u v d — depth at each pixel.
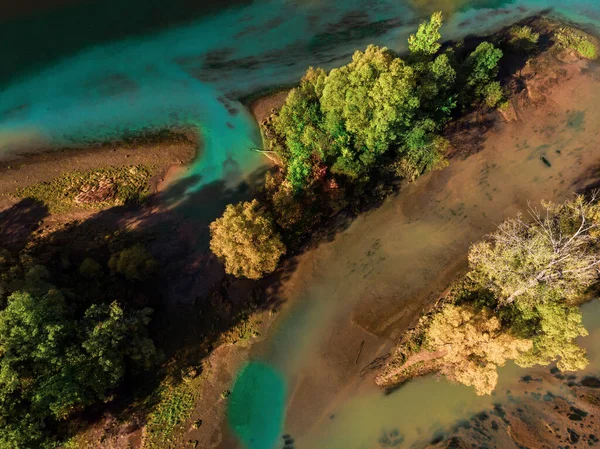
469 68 63.56
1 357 36.84
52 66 73.06
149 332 49.72
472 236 56.47
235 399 47.03
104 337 40.34
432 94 55.44
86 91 70.50
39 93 70.19
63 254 53.38
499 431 44.56
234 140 65.19
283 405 47.03
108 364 39.62
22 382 37.16
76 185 60.41
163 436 44.38
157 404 45.94
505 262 43.94
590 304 52.03
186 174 62.06
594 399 45.72
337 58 74.19
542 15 79.56
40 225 56.78
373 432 45.62
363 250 55.75
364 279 54.00
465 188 60.25
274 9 80.38
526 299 42.88
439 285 53.12
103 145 64.88
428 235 56.69
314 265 54.81
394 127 53.00
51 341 38.00
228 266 48.03
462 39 76.50
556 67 71.38
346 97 51.53
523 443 43.50
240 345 49.97
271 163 62.94
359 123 52.25
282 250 49.03
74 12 77.38
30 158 63.25
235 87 70.81
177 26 77.69
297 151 55.94
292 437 45.50
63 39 75.50
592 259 40.91
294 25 78.44
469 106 66.69
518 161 62.50
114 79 71.81
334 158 56.03
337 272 54.44
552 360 45.59
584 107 67.31
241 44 76.06
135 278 51.47
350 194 58.16
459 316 40.72
